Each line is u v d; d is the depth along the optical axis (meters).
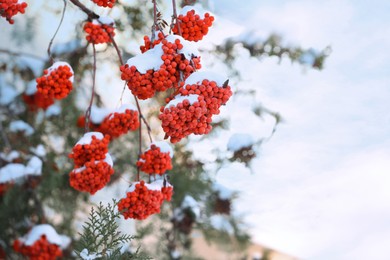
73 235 3.41
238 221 3.69
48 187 3.30
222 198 3.55
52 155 3.36
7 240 3.22
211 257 3.93
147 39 1.54
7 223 3.21
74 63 3.36
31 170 3.12
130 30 3.23
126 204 1.71
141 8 3.12
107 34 1.87
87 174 1.74
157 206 1.76
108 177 1.80
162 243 3.48
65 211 3.45
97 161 1.76
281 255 3.93
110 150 3.46
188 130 1.37
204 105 1.33
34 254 2.67
